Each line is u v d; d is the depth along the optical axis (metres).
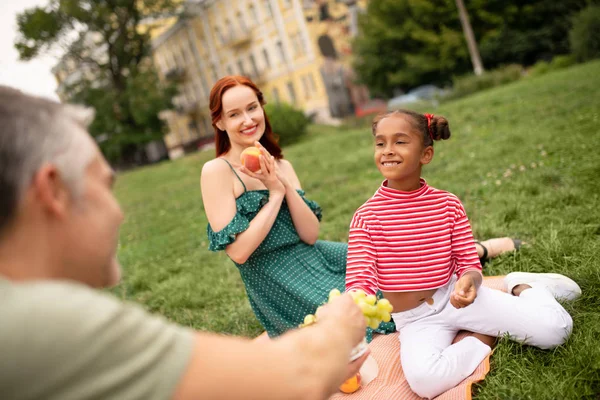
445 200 2.50
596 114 7.74
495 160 6.73
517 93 14.27
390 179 2.50
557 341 2.33
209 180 2.85
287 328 2.92
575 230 3.57
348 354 1.25
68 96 38.75
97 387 0.86
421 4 28.88
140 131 39.19
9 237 0.97
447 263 2.46
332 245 3.17
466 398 2.09
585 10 22.98
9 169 0.95
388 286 2.49
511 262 3.42
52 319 0.86
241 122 2.92
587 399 1.99
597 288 2.74
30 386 0.83
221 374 0.97
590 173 4.93
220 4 40.31
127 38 38.31
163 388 0.91
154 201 12.80
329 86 35.56
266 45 38.59
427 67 29.72
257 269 2.92
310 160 12.66
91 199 1.07
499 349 2.37
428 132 2.50
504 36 28.58
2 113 0.98
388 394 2.30
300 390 1.08
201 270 5.18
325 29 35.03
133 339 0.93
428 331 2.44
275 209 2.82
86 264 1.08
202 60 44.81
